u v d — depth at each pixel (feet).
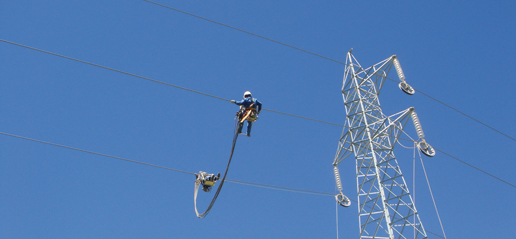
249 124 63.72
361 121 87.45
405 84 93.61
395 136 83.05
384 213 76.28
